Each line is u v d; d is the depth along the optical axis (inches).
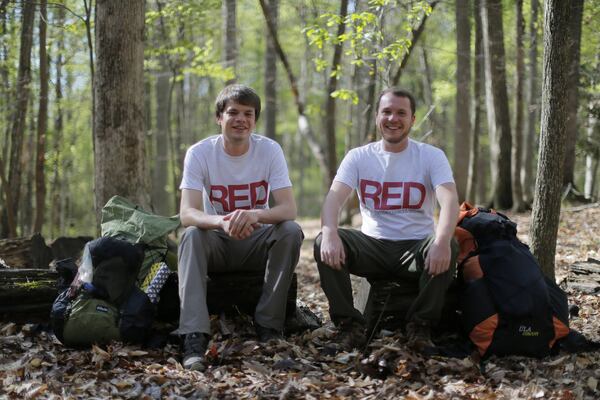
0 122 474.9
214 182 160.9
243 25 672.4
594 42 465.1
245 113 155.5
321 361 146.5
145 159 257.6
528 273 148.9
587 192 639.8
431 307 148.8
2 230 407.8
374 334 162.7
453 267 146.9
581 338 152.9
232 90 156.9
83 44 474.6
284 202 156.4
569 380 134.6
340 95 397.1
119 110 248.7
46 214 769.6
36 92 467.2
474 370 138.8
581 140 487.5
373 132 457.1
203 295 149.3
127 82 247.9
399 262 156.1
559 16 175.0
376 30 361.1
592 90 463.8
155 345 154.4
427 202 159.0
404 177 157.4
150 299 153.4
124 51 245.9
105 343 149.8
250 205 163.2
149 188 260.8
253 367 139.2
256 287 167.6
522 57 465.1
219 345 153.4
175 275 165.3
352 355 146.2
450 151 995.3
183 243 150.8
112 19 244.5
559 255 290.0
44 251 252.2
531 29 479.8
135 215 163.3
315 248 152.8
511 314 145.6
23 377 137.6
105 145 251.0
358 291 182.4
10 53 430.6
